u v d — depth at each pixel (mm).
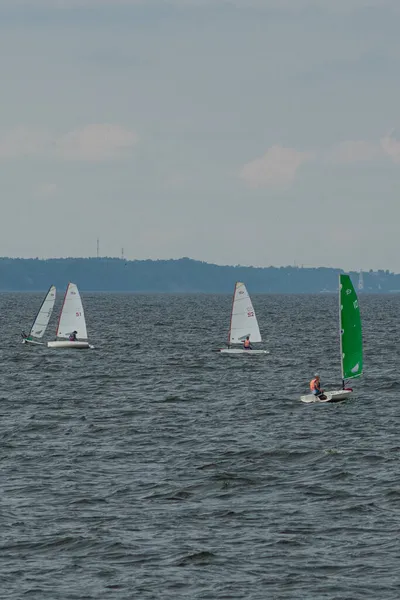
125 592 117938
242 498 159000
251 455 191125
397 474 173625
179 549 132875
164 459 188375
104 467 181125
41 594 117312
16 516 148000
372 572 123750
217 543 135500
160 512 150500
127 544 134750
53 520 146000
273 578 122188
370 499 157250
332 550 132250
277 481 170125
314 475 174375
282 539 136875
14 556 130500
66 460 187125
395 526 142500
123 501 156875
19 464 183625
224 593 117438
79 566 126812
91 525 143500
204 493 162375
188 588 119125
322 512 150250
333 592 117500
